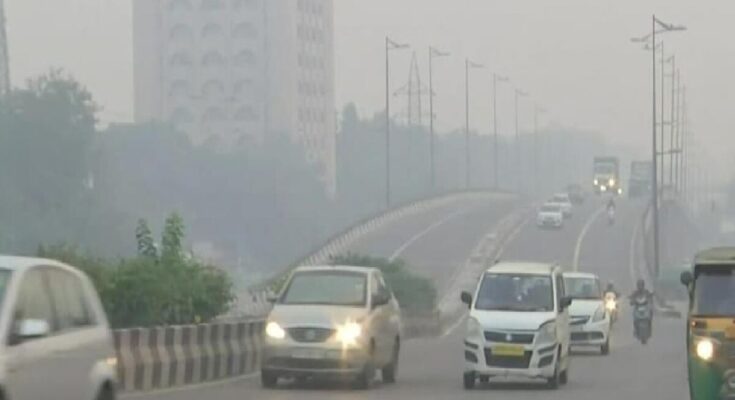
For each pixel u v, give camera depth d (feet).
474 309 158.61
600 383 164.14
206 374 163.02
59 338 77.71
